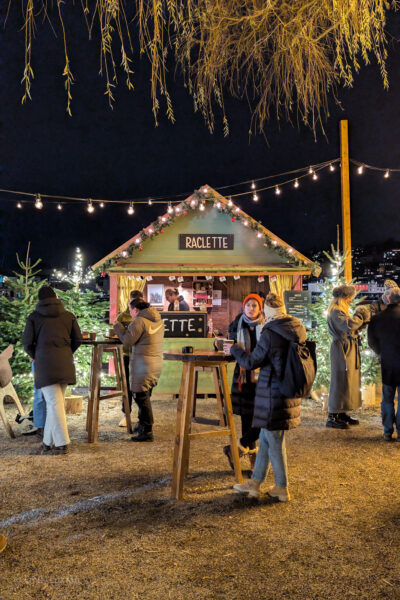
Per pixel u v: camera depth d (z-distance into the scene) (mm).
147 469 5355
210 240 11609
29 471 5301
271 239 11422
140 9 2668
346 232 10031
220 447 6219
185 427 4504
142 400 6531
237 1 2965
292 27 2961
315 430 7129
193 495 4543
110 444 6445
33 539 3645
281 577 3092
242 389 5109
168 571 3172
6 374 6703
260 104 3193
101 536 3684
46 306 6055
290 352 4137
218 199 11445
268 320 4301
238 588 2969
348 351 7238
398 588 2967
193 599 2854
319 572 3152
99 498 4465
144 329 6406
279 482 4398
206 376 9641
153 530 3783
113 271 11242
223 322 12203
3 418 6766
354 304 9594
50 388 5996
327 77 3094
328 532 3742
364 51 2912
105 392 10328
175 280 12023
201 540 3611
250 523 3910
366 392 9070
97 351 6711
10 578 3100
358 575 3113
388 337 6504
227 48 3025
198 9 2893
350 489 4691
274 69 3131
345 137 10148
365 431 7082
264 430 4430
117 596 2889
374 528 3814
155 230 11336
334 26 2922
